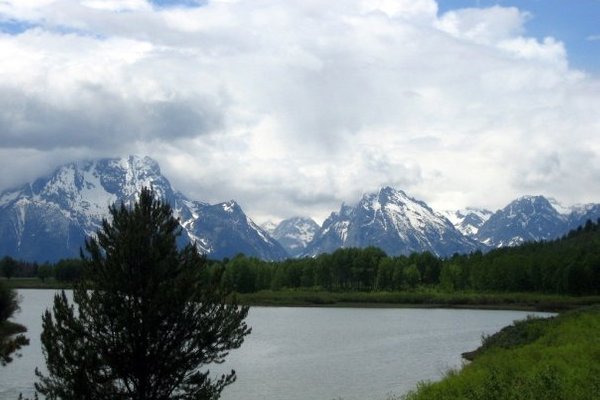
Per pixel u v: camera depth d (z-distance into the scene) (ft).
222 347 104.88
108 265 99.55
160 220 105.70
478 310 559.38
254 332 358.64
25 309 477.36
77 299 100.32
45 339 99.30
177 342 100.01
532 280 649.20
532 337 196.65
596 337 151.53
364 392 179.22
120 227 104.01
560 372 103.76
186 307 100.42
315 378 203.41
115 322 97.50
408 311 554.46
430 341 307.78
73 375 95.14
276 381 198.49
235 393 180.04
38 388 99.60
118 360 97.55
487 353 186.91
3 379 196.44
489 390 96.22
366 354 262.06
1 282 333.62
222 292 106.11
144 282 99.50
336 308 603.67
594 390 88.22
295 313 531.09
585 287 572.10
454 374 133.39
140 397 98.99
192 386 104.58
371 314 515.09
